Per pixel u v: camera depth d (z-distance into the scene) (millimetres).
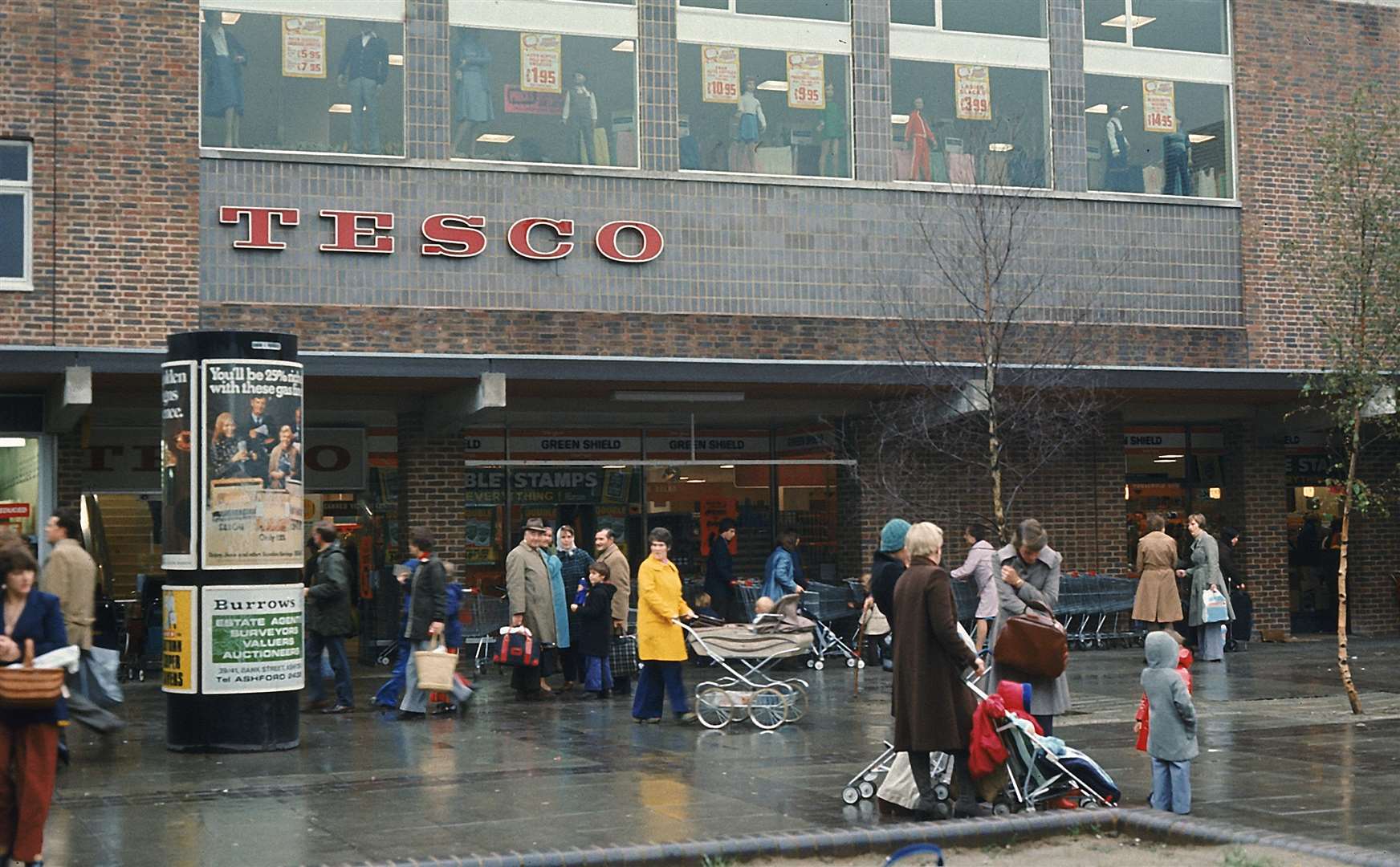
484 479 21531
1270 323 23234
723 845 8289
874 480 21531
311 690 15625
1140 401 22547
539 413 21578
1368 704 15602
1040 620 10453
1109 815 9203
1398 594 25328
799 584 19688
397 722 14617
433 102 19734
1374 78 24156
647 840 8805
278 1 19266
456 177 19719
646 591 14375
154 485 20562
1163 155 23016
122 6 18516
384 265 19344
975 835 8781
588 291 20156
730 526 19688
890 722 14422
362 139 19453
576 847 8633
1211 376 20625
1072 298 22125
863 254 21297
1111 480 22938
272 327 18844
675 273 20531
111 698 12781
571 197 20188
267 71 19172
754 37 21172
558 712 15461
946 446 21734
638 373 18484
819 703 15922
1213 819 9539
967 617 21891
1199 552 20500
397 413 20594
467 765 11812
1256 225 23281
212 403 12570
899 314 21312
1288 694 16609
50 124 18188
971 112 22047
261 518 12617
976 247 20562
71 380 16391
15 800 8305
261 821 9484
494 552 21516
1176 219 22906
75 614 12617
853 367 19500
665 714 15188
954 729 9375
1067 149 22406
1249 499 24234
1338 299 17156
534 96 20219
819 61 21453
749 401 21234
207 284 18672
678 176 20609
